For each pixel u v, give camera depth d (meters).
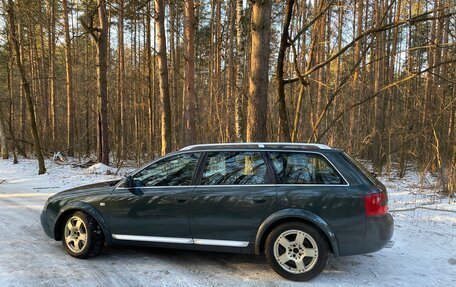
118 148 19.50
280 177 4.46
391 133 13.66
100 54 17.20
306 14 14.16
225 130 15.26
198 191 4.62
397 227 6.63
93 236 4.98
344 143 13.38
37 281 4.25
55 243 5.69
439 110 12.12
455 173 10.16
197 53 29.88
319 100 14.44
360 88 13.25
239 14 13.36
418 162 14.44
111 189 5.04
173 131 22.84
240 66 13.34
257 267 4.75
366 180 4.30
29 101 14.41
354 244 4.15
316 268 4.21
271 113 12.72
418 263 4.94
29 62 28.92
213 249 4.57
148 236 4.80
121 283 4.24
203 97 20.62
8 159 21.08
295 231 4.27
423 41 15.77
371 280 4.36
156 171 4.95
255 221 4.38
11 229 6.44
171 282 4.28
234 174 4.62
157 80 28.16
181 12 25.22
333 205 4.18
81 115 31.66
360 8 17.31
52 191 10.57
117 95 25.83
